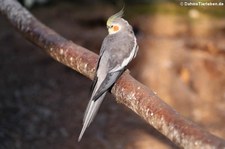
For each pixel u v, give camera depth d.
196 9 16.50
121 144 11.84
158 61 13.95
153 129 12.49
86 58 7.82
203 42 14.51
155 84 13.53
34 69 14.91
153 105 6.20
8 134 11.98
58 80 14.39
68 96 13.63
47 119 12.70
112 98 13.67
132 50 7.52
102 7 17.56
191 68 13.82
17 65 15.10
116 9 17.23
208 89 13.67
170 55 14.12
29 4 17.84
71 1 18.22
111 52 7.38
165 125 5.85
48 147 11.64
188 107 13.21
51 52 8.70
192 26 15.31
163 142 12.00
